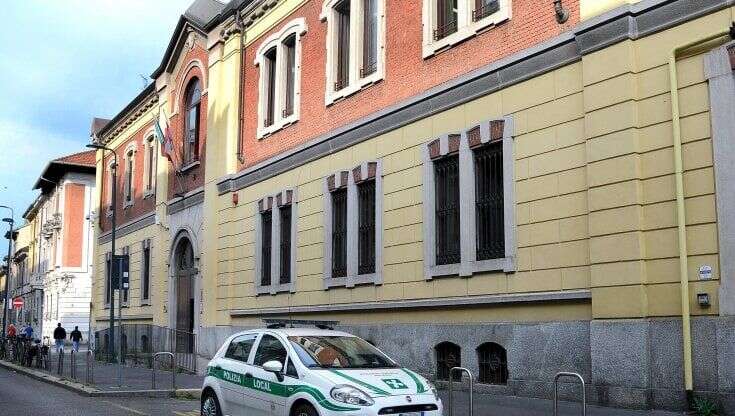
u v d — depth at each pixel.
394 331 16.39
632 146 11.67
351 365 10.06
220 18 25.23
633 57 11.89
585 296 12.24
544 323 12.95
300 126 21.03
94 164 60.50
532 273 13.28
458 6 15.52
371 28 18.72
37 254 73.75
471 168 14.79
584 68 12.54
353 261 18.02
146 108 33.94
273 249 21.62
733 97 10.55
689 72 11.20
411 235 16.17
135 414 14.23
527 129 13.66
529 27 13.89
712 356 10.52
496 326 13.88
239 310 23.00
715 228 10.66
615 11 12.00
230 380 11.05
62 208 60.50
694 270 10.84
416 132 16.33
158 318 29.70
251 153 23.58
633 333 11.37
